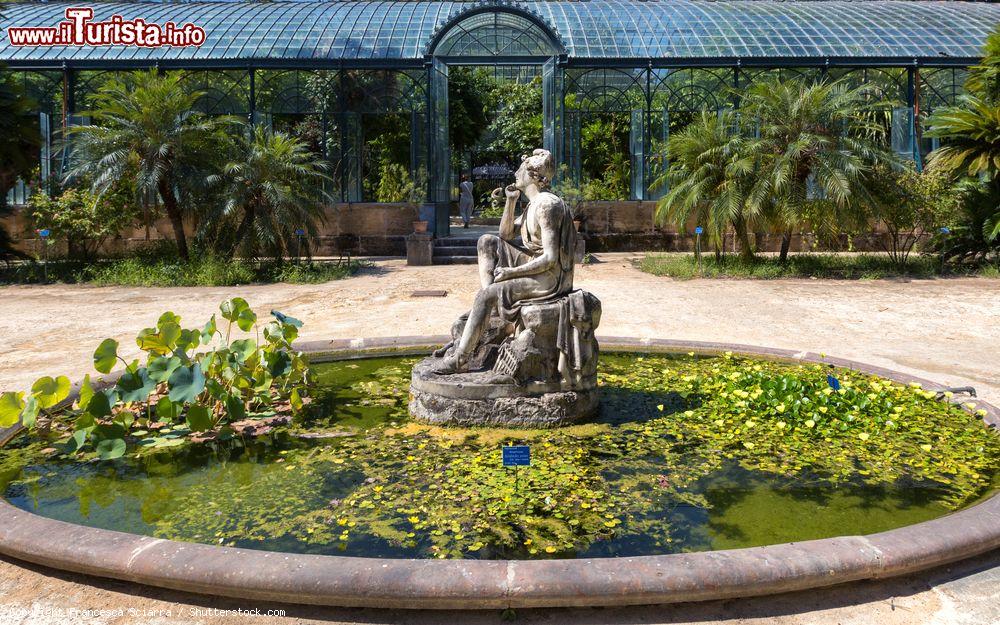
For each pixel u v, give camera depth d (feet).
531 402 16.60
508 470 13.87
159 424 17.04
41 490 13.25
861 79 70.38
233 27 70.54
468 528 11.34
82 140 52.21
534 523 11.52
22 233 60.95
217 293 44.75
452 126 108.47
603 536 11.05
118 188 55.52
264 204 53.06
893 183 51.13
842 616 8.96
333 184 69.41
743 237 53.67
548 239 16.76
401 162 72.69
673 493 12.85
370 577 8.82
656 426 16.83
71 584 9.68
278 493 12.94
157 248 59.00
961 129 51.31
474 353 18.19
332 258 67.10
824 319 34.17
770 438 15.90
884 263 54.65
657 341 25.89
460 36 66.95
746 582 8.93
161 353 17.33
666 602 8.88
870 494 12.88
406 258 65.98
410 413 17.65
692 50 68.90
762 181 49.29
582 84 72.23
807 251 68.23
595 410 17.75
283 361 18.78
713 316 34.86
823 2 81.35
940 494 12.91
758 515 11.94
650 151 71.05
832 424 16.66
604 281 48.55
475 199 130.31
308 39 69.05
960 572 9.97
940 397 18.81
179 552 9.46
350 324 32.71
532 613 8.91
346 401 19.08
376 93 69.46
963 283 47.37
